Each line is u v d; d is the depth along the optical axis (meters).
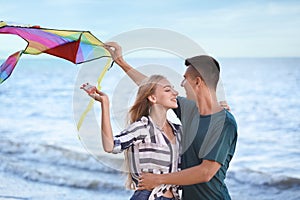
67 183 9.59
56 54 3.07
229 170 9.82
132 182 3.20
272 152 11.44
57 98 18.06
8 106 16.95
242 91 18.70
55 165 10.67
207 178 3.15
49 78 20.42
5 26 2.96
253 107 16.30
